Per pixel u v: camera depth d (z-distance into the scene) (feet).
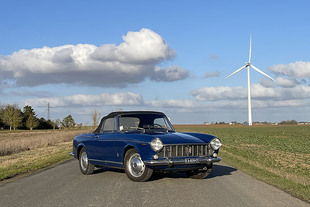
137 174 27.48
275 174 33.71
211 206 19.40
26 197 22.53
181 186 25.86
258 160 51.62
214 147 27.84
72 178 31.09
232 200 20.97
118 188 25.05
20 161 50.52
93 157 32.12
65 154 62.80
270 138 135.64
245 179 29.89
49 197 22.29
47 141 101.55
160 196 22.11
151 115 31.71
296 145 95.50
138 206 19.42
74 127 363.35
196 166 26.94
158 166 26.05
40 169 40.09
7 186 27.48
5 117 355.97
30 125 357.82
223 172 35.09
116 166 29.50
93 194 22.97
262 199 21.34
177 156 26.48
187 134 29.76
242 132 203.41
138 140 26.76
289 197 22.00
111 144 29.53
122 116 30.73
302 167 44.42
